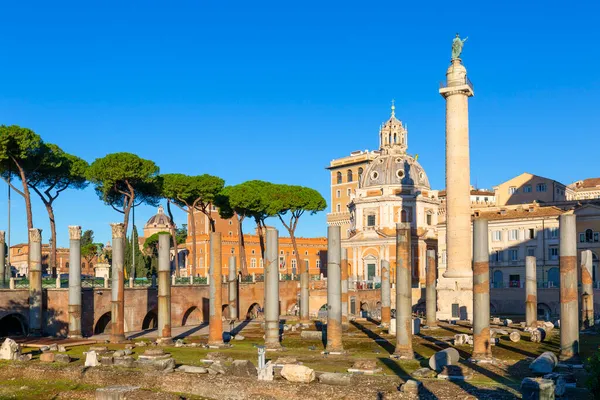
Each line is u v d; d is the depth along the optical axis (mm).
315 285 109312
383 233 123438
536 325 65062
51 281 64625
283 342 58594
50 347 48719
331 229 49844
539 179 130875
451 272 80312
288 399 32812
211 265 54531
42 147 76062
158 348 49875
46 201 83375
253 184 110062
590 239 95812
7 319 62906
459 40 79188
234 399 33969
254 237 157750
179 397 33031
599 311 85938
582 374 37594
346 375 34719
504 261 104312
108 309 67375
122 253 56781
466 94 78500
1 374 39688
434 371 38156
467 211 79125
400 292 46250
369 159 160750
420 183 128375
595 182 159250
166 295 55344
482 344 42562
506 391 31094
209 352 48031
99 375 37750
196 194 99875
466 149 78938
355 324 76125
